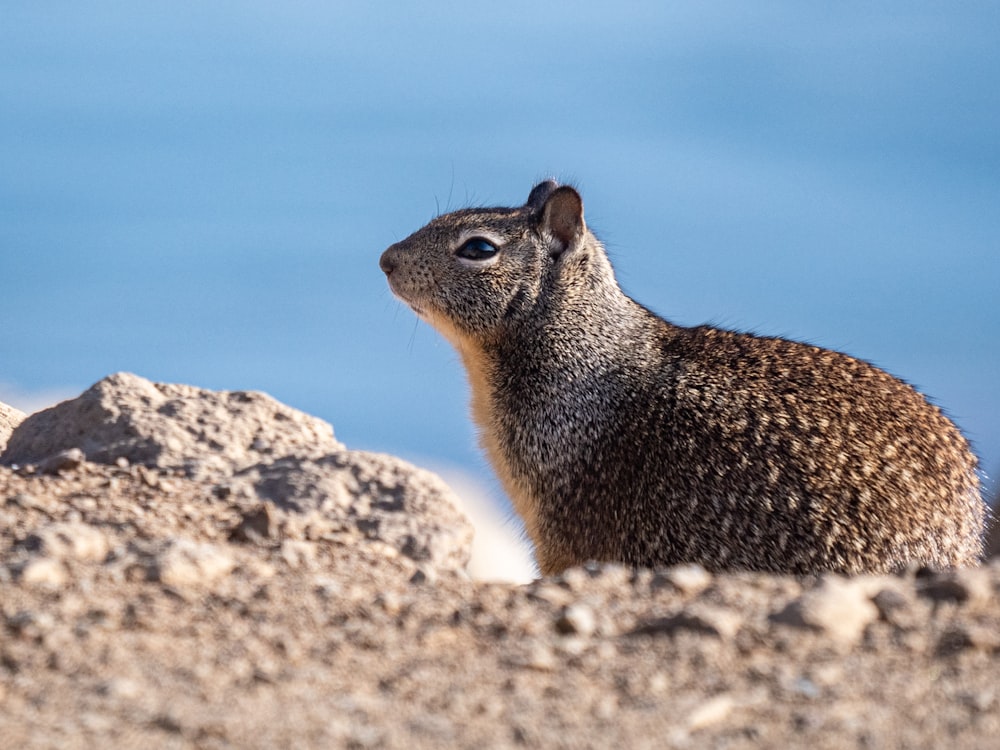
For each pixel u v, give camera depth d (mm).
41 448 12992
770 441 14203
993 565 9102
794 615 8055
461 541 11188
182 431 12617
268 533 10422
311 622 8234
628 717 6801
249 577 9070
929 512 13898
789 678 7270
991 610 8328
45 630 7727
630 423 15219
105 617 8039
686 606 8359
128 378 13469
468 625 8250
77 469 11742
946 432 14875
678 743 6465
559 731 6602
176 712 6633
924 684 7156
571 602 8633
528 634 8055
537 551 16047
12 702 6828
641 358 15781
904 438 14344
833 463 13977
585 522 15367
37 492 11031
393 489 11555
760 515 13883
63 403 13406
